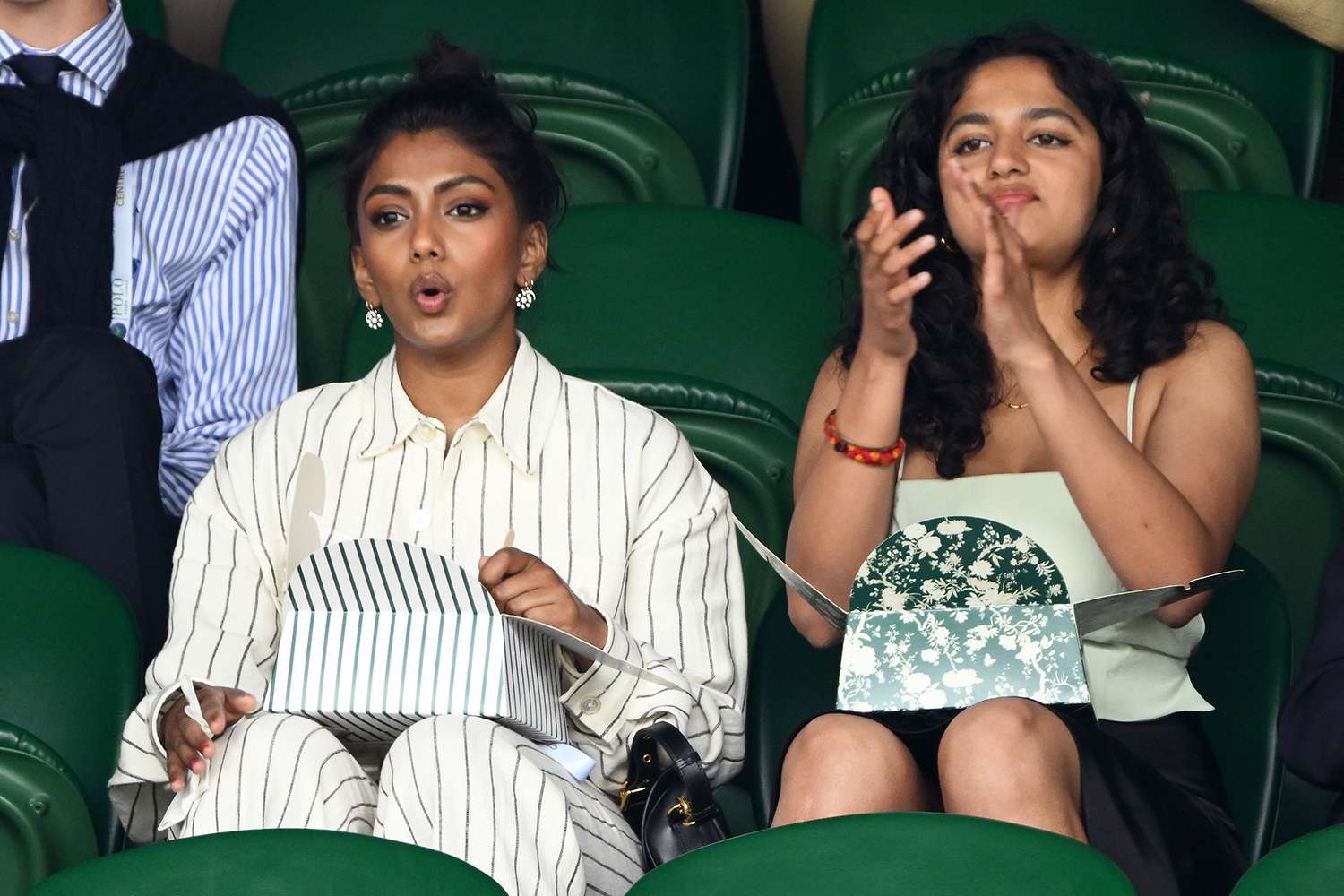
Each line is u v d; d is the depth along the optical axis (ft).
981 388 33.86
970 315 34.24
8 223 40.81
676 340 39.29
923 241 30.01
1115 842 27.81
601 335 39.32
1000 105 34.12
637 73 49.55
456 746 27.14
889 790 28.53
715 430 37.42
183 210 42.27
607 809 29.12
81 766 30.71
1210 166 46.14
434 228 31.99
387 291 32.37
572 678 30.81
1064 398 30.42
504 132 32.81
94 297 40.86
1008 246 29.99
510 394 32.81
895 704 28.55
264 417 33.35
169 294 42.11
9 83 42.11
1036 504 32.91
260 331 42.47
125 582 33.99
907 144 35.42
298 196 43.96
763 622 35.99
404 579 28.27
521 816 26.94
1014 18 48.32
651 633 31.71
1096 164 34.01
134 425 34.68
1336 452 37.63
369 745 29.94
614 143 46.09
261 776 27.78
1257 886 19.98
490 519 32.14
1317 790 37.09
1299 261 40.14
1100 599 28.22
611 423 32.91
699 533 32.50
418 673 28.17
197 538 32.45
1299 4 47.09
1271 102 48.06
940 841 20.86
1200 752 32.07
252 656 31.50
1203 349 33.76
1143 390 33.78
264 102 43.65
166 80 42.98
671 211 40.73
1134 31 48.26
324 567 28.37
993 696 28.40
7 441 35.06
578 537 32.09
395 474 32.40
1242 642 34.53
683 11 49.67
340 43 49.42
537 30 49.67
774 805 31.94
